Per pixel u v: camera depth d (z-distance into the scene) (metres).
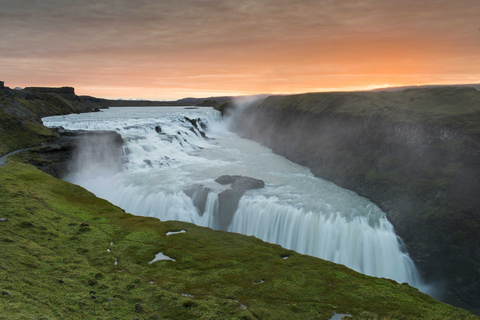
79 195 55.66
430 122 66.88
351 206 61.91
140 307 24.44
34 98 151.38
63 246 35.34
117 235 40.75
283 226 57.91
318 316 25.97
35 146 74.25
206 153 104.75
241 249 39.06
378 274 52.72
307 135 104.38
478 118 64.94
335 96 107.62
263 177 78.75
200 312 24.86
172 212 61.94
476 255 49.66
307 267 35.31
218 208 62.88
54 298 23.17
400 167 67.69
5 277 24.11
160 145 97.12
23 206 44.12
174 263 34.34
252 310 26.00
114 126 105.25
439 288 51.09
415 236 54.06
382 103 87.56
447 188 56.94
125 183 71.75
